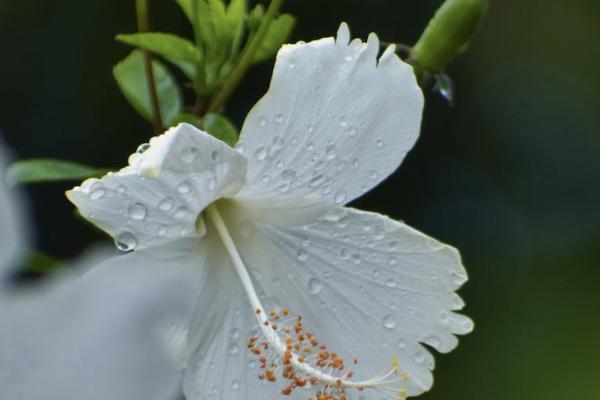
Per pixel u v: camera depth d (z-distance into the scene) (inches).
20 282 16.5
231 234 25.7
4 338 15.7
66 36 34.8
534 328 35.1
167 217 24.6
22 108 34.7
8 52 34.8
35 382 15.8
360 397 25.6
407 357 25.7
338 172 25.2
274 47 26.4
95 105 34.7
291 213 25.7
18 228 15.9
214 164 24.4
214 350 25.4
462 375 34.6
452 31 26.2
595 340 34.9
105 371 16.0
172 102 26.6
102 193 24.2
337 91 24.8
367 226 25.7
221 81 26.4
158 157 23.5
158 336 16.8
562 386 34.4
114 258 24.7
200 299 25.4
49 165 25.8
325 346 25.6
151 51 26.0
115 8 34.8
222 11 26.3
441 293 25.6
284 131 24.8
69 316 16.1
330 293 25.8
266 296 25.8
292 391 25.4
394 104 25.0
